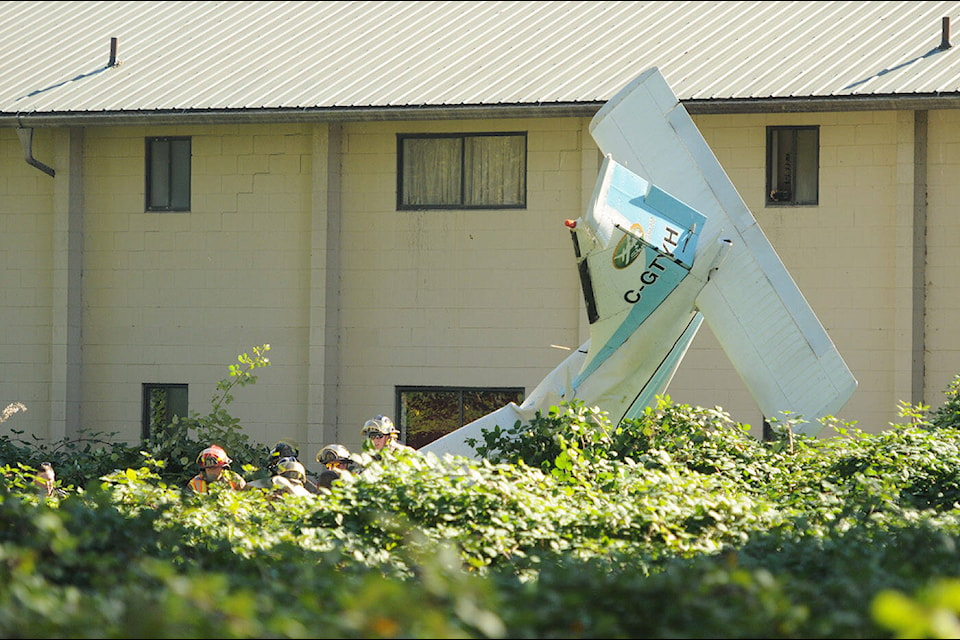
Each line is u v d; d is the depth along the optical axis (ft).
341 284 227.40
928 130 210.79
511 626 66.39
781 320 156.76
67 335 231.91
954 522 116.98
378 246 226.58
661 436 153.48
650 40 233.96
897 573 88.63
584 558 101.35
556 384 164.55
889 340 211.20
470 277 223.92
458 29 246.27
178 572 87.04
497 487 116.78
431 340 224.74
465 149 225.15
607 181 148.97
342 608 66.74
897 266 210.18
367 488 117.29
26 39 257.34
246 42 248.32
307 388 227.40
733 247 157.79
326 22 254.27
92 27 260.83
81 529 89.66
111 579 73.15
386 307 226.38
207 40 250.37
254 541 100.68
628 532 113.70
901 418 208.74
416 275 225.56
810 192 215.31
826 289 213.46
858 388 211.82
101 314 234.17
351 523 112.78
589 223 148.66
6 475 151.94
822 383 156.76
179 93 228.22
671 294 156.25
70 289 232.53
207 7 265.34
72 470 185.98
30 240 235.81
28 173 235.81
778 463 151.43
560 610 70.59
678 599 71.97
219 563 93.35
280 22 256.11
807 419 157.28
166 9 266.16
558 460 137.59
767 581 71.77
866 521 115.65
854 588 79.20
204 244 231.30
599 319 157.07
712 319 158.30
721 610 69.21
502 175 224.33
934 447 150.30
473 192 225.15
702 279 156.87
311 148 227.81
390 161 226.17
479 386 223.30
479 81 223.92
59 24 263.29
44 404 234.17
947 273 210.18
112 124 225.35
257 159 229.86
